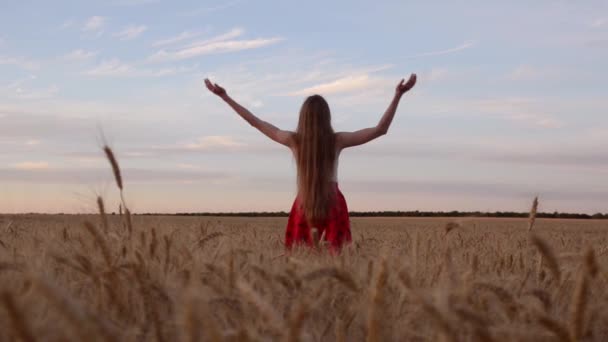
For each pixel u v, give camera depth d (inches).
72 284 107.0
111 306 99.6
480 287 93.8
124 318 96.0
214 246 172.7
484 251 185.8
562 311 106.8
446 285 97.8
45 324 71.3
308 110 238.5
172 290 102.3
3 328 66.6
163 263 125.1
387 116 239.9
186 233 187.3
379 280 86.7
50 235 171.3
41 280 57.4
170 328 89.2
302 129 238.8
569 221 2642.7
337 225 239.0
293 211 247.1
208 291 99.6
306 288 102.3
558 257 116.0
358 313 98.0
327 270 96.3
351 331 99.3
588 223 2313.0
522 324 88.9
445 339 70.4
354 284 97.0
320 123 237.0
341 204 241.9
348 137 240.4
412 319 92.3
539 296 98.6
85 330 58.5
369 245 201.5
